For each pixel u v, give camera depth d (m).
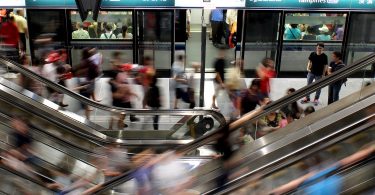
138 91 10.98
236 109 9.79
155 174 6.08
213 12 14.80
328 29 13.45
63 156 7.05
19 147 6.86
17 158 6.65
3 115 7.32
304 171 5.07
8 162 6.49
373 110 5.31
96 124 8.88
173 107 11.16
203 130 9.09
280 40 13.27
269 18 13.09
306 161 5.09
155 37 13.18
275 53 13.50
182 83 10.77
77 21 12.94
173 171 6.28
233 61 13.69
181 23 13.12
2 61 8.59
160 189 5.95
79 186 6.55
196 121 9.29
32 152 6.86
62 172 6.77
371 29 13.19
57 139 7.13
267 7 12.46
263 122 7.73
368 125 4.89
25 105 7.71
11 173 6.24
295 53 13.74
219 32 14.95
